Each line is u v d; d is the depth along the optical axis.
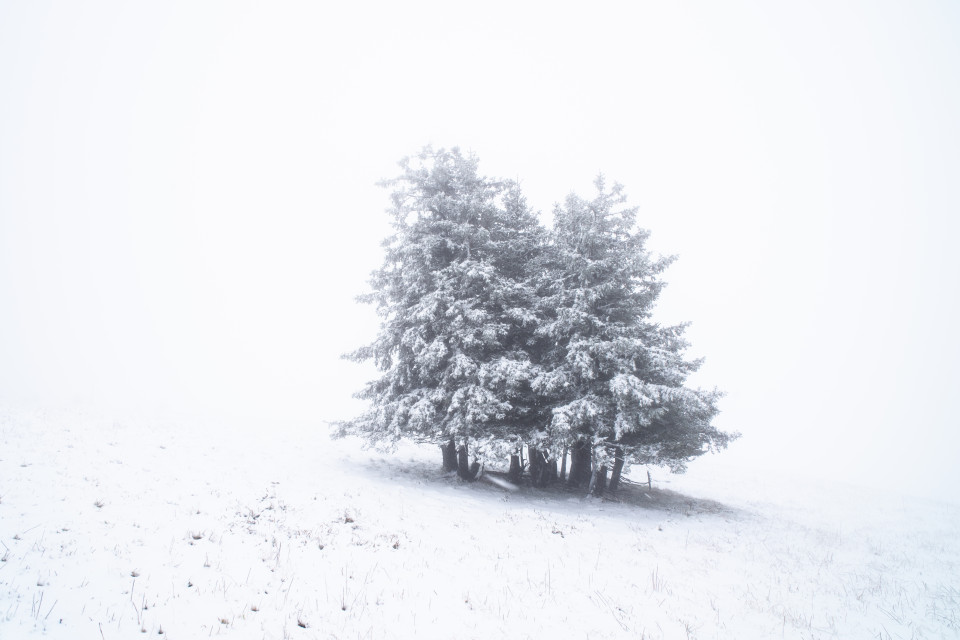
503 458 14.73
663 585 9.80
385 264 18.38
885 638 8.48
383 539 10.52
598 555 11.19
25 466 11.38
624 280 16.61
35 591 6.65
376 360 18.02
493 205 17.88
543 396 16.53
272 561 8.70
